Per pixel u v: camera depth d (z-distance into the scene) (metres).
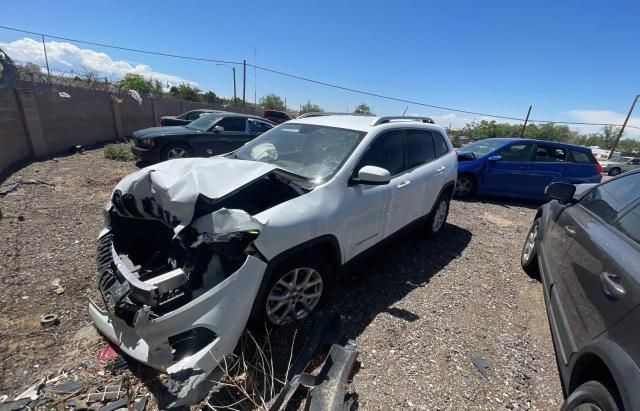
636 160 25.75
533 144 8.09
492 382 2.43
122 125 15.42
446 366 2.54
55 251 3.90
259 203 2.84
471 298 3.53
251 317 2.36
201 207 2.36
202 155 8.95
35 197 5.89
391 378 2.38
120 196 2.65
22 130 9.23
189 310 1.96
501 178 7.94
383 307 3.22
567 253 2.72
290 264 2.52
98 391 2.11
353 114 4.28
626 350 1.50
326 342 2.53
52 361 2.33
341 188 2.94
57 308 2.88
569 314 2.32
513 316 3.29
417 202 4.10
